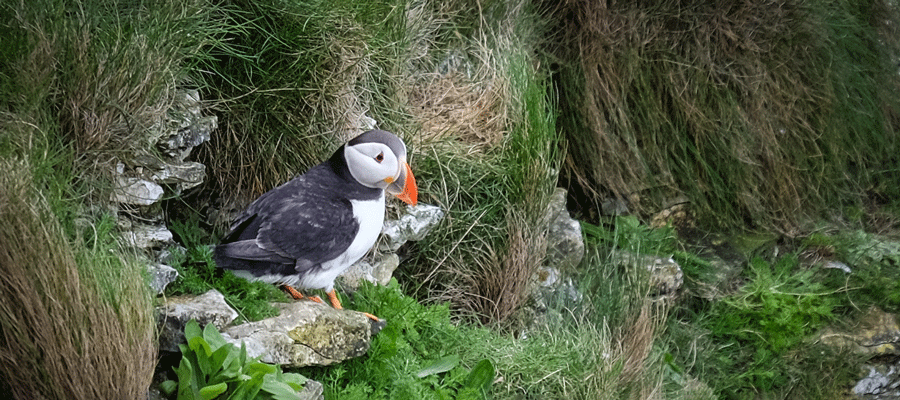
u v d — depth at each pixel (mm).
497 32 4477
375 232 3088
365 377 3162
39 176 2525
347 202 3008
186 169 3068
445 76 4348
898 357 4641
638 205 4777
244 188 3533
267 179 3533
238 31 3410
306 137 3555
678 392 4129
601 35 4574
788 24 4898
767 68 4910
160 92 3012
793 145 5008
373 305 3443
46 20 2822
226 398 2537
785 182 5012
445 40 4422
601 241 4609
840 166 5176
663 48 4707
